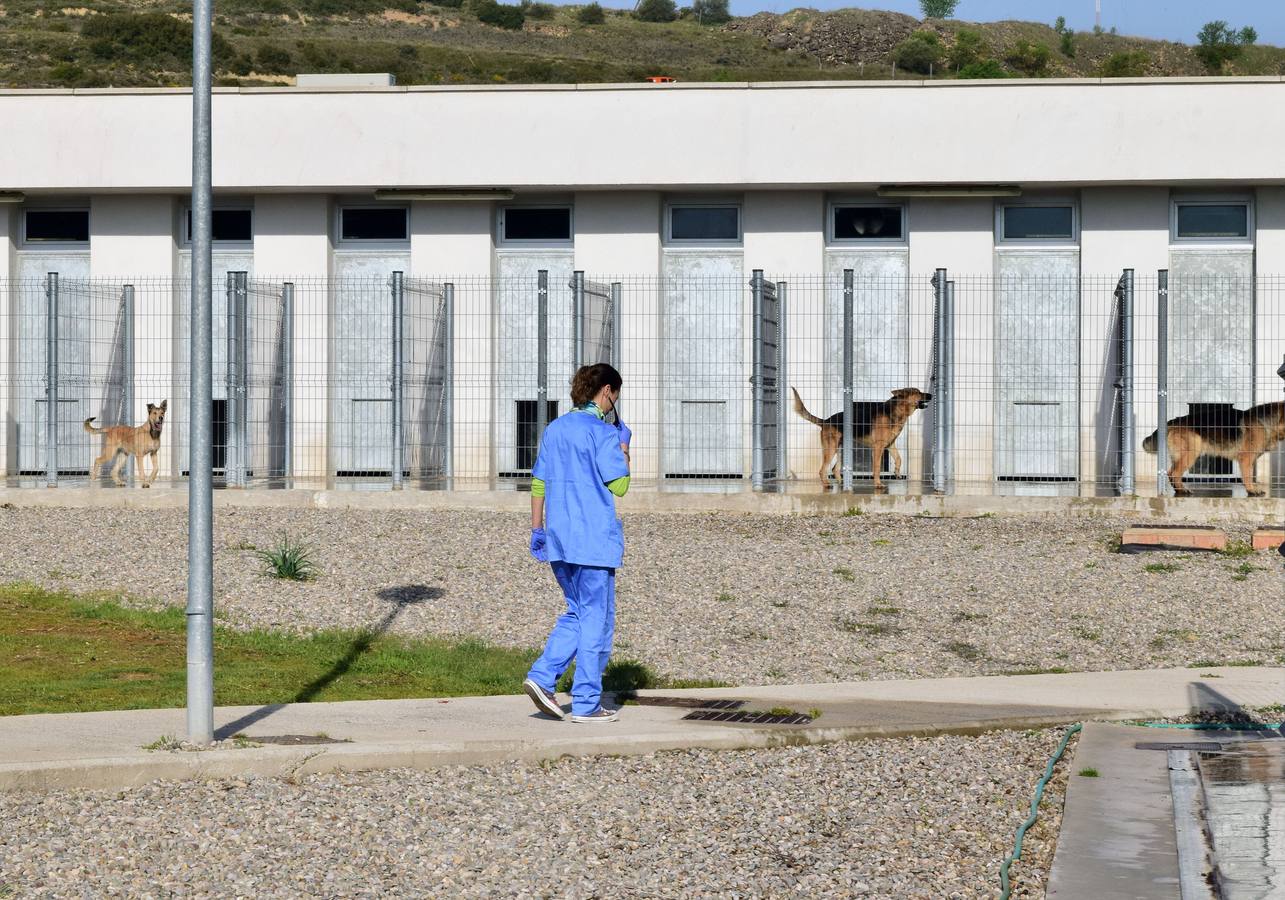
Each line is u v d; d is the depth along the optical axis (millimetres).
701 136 20328
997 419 20391
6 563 13906
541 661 8391
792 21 104188
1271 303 19953
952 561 14281
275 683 9773
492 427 21188
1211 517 16938
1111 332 20172
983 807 6617
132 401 20250
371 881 5496
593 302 20703
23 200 21594
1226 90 19547
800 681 10320
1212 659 10906
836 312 20766
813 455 20578
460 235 21250
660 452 20797
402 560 14172
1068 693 9383
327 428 21188
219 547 14719
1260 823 6176
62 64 71562
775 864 5742
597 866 5715
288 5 96938
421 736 7781
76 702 8977
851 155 20125
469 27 100812
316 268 21375
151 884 5418
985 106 19953
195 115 7562
